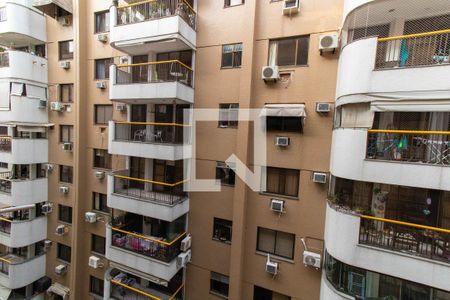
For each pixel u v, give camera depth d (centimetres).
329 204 664
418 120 578
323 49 682
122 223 940
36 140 1184
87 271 1141
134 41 832
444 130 552
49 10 1108
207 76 861
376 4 554
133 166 1010
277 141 755
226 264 852
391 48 604
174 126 834
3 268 1173
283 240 788
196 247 895
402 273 542
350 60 590
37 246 1252
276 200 764
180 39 779
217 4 841
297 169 757
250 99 781
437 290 545
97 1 1080
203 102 870
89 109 1120
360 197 641
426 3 538
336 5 693
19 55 1124
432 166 509
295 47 754
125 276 983
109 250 893
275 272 756
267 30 774
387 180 548
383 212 615
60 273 1158
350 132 586
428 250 556
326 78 707
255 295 825
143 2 837
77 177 1105
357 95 577
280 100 765
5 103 1138
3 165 1287
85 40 1105
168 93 793
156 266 813
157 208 817
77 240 1112
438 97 500
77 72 1083
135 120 987
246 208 812
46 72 1218
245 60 779
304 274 746
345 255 597
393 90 539
